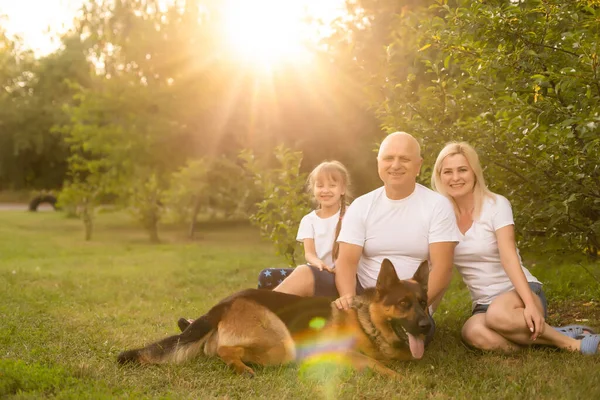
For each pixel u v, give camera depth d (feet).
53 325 20.04
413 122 20.30
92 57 93.15
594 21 16.15
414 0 32.12
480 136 19.11
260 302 14.89
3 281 31.78
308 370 14.21
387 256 15.65
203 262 43.91
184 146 75.15
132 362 14.55
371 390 12.82
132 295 28.86
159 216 70.79
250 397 12.42
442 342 16.88
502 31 16.94
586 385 12.56
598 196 17.28
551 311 20.99
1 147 147.74
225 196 69.05
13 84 150.92
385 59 24.98
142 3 81.97
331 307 15.02
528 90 17.35
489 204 16.03
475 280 16.33
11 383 12.67
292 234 23.43
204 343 15.16
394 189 15.43
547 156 17.66
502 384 13.00
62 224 96.99
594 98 15.76
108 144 71.67
